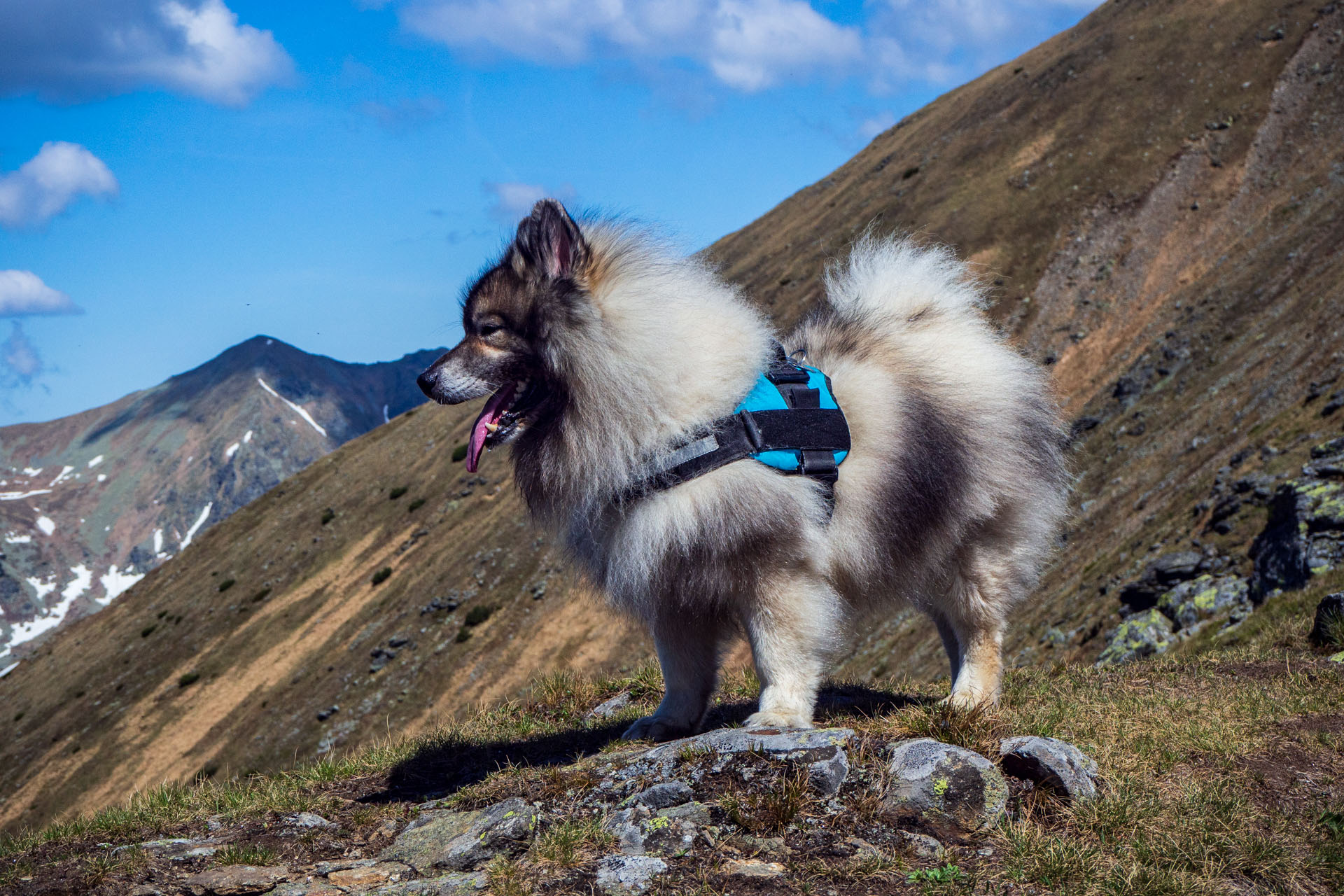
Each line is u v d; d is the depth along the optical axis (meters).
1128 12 82.19
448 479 79.75
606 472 4.84
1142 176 65.06
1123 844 4.07
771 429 4.82
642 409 4.76
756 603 4.93
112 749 67.81
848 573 5.32
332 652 64.50
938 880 3.74
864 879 3.79
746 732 4.64
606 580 5.16
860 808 4.21
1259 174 60.25
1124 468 39.41
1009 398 6.18
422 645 58.72
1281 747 5.25
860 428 5.35
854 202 85.25
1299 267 45.91
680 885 3.76
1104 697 6.40
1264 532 22.77
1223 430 33.78
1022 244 65.94
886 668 30.20
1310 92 63.12
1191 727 5.42
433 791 5.62
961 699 5.91
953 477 5.63
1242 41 70.25
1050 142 72.31
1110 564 29.81
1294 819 4.37
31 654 92.38
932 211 72.62
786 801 4.17
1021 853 3.92
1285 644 8.70
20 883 4.45
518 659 53.56
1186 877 3.79
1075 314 59.12
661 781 4.48
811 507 4.87
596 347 4.79
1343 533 19.22
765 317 5.48
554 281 4.88
